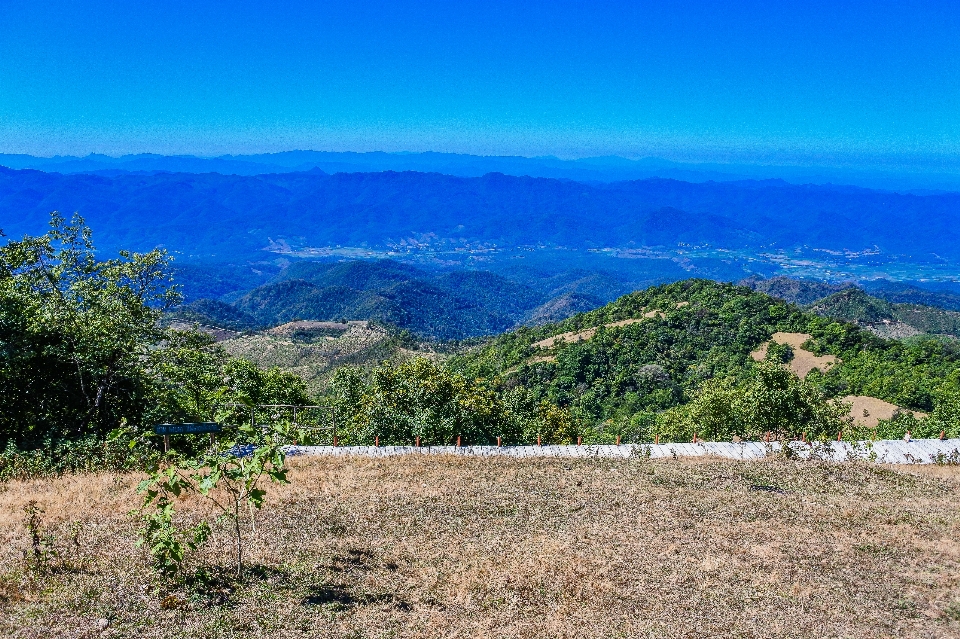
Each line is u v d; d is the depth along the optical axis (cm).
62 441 2558
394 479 2502
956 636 1322
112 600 1221
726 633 1295
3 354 2458
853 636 1295
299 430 1371
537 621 1315
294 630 1168
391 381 4262
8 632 1082
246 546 1619
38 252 2911
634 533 1911
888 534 1955
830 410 4534
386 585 1451
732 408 4547
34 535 1413
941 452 3186
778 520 2072
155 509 1842
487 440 4306
